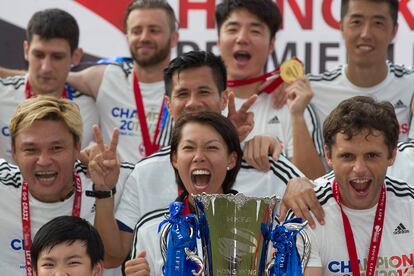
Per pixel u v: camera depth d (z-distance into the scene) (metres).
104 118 10.98
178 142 7.38
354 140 7.15
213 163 7.27
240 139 8.30
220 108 8.34
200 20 11.92
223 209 6.51
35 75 10.36
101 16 12.19
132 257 7.54
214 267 6.51
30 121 7.70
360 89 10.45
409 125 10.39
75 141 7.93
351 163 7.21
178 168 7.41
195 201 6.58
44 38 10.23
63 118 7.77
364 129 7.11
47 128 7.73
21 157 7.79
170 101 8.34
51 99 7.82
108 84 10.98
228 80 10.28
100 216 7.86
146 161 8.58
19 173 8.34
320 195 7.64
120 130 10.89
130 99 10.91
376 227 7.51
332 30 11.85
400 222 7.58
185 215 7.01
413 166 8.96
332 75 10.62
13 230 8.20
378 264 7.50
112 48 12.23
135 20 10.73
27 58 10.56
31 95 10.60
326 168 10.20
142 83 10.92
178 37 11.31
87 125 10.91
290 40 11.89
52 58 10.29
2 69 11.27
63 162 7.81
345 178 7.27
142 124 10.81
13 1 12.15
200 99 8.17
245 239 6.49
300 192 7.66
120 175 8.59
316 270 7.40
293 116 9.80
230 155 7.45
